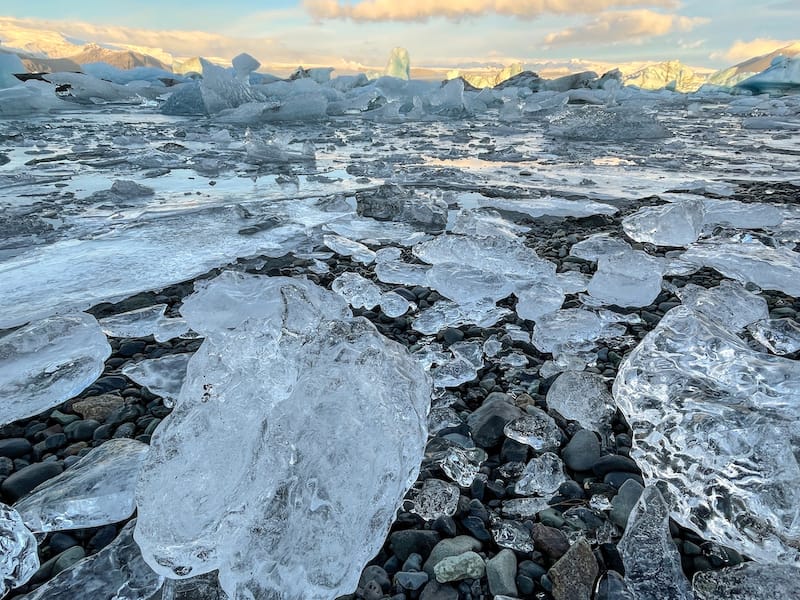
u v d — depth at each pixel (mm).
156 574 1182
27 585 1199
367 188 5152
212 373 1415
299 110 13047
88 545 1304
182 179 5496
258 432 1282
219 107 13344
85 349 2029
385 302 2607
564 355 2137
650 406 1567
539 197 4809
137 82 19969
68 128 9711
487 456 1637
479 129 11586
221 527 1170
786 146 8617
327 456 1177
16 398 1783
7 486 1454
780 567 1157
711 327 1779
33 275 2885
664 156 7488
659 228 3582
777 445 1242
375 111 14125
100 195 4645
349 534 1124
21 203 4332
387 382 1360
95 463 1465
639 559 1217
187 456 1222
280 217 4059
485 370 2115
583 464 1565
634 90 22953
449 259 3152
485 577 1191
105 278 2881
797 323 2424
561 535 1295
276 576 1076
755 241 3498
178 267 3055
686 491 1338
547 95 17938
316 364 1397
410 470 1312
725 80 26750
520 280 2941
